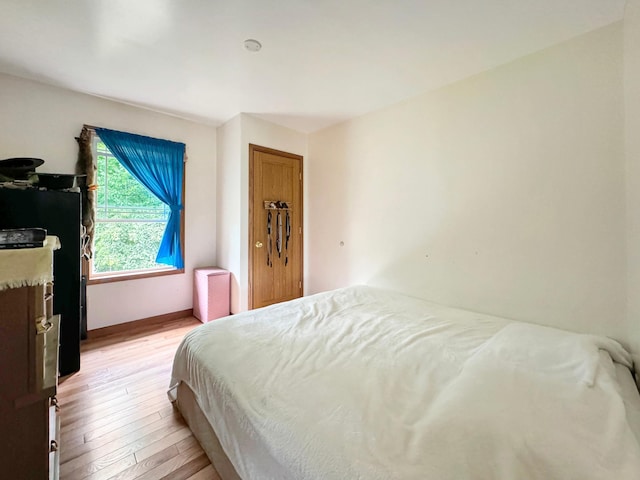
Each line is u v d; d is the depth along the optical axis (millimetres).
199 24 1675
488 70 2109
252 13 1580
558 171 1814
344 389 1121
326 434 893
